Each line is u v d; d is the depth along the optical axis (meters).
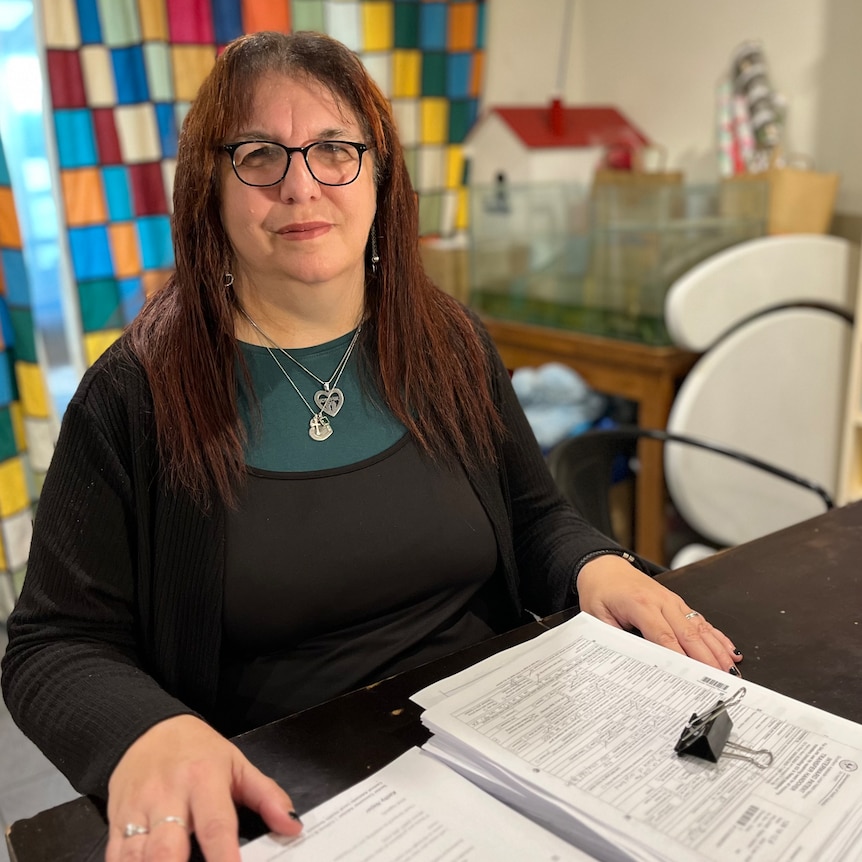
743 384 2.22
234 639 0.96
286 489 0.97
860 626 0.94
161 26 2.22
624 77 2.98
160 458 0.94
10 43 2.19
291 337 1.01
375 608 1.01
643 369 2.22
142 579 0.96
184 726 0.72
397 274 1.07
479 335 1.21
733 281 2.13
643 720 0.74
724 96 2.61
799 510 2.43
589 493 1.62
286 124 0.93
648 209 2.14
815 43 2.47
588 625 0.92
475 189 2.58
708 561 1.11
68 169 2.18
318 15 2.48
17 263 2.12
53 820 0.68
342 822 0.64
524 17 3.01
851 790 0.65
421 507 1.02
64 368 2.44
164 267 2.38
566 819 0.62
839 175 2.49
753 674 0.85
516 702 0.77
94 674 0.82
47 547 0.90
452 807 0.66
